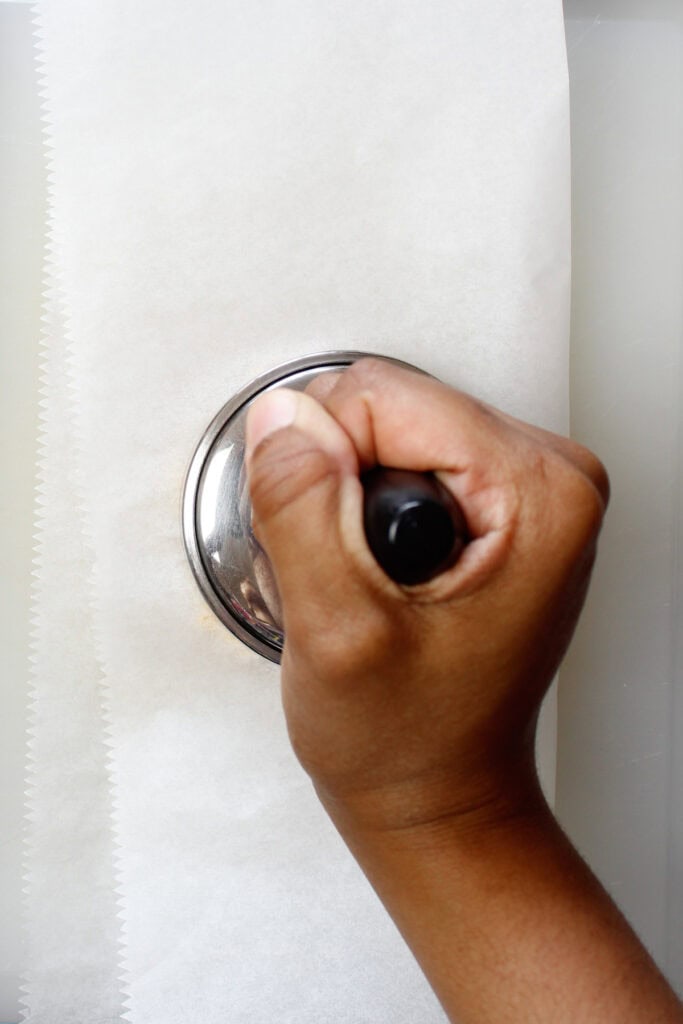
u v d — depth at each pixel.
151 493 0.61
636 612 0.65
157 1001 0.61
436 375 0.61
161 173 0.60
